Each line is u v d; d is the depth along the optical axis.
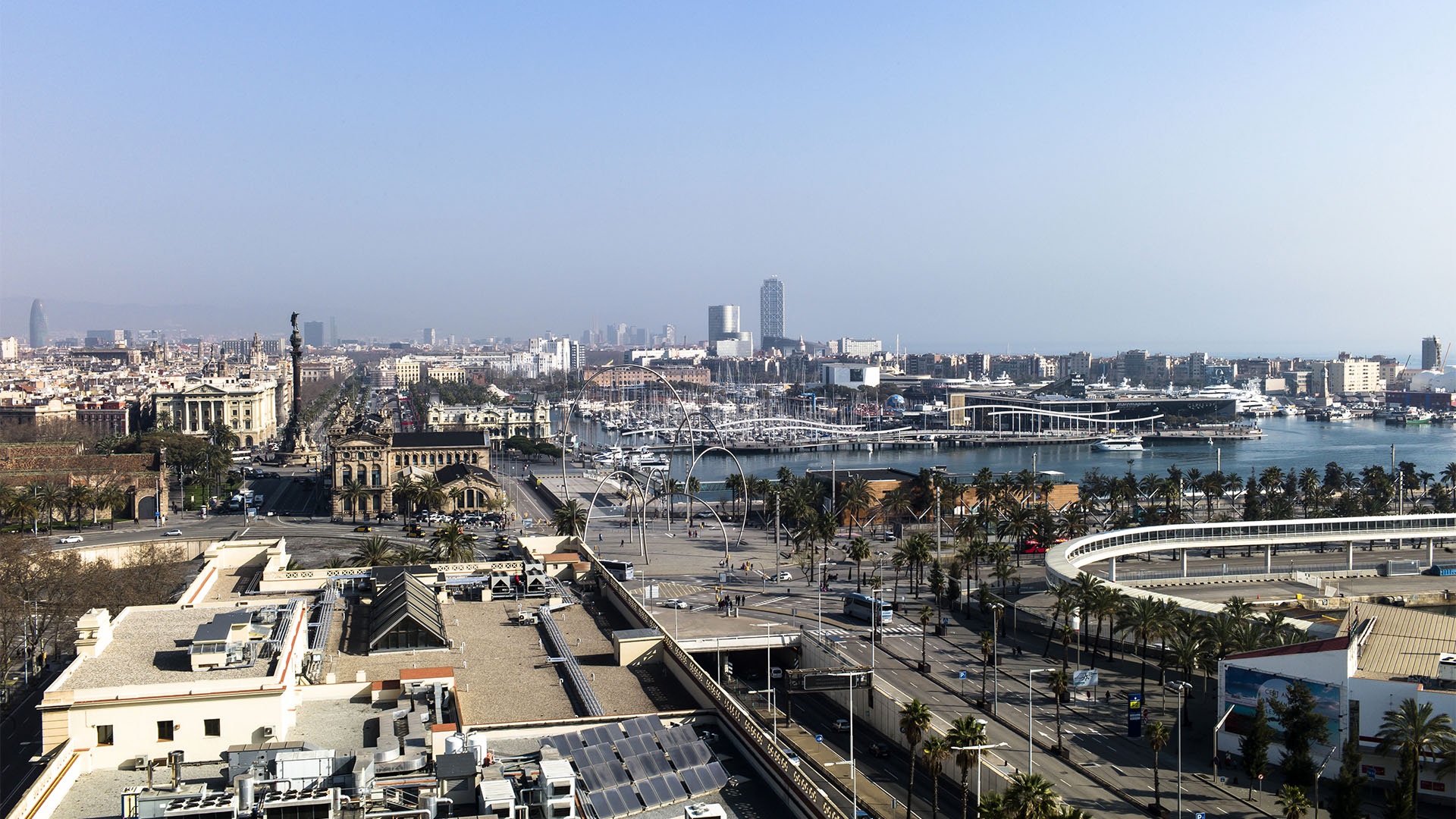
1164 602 166.75
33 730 136.25
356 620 131.12
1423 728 115.44
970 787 121.75
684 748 81.50
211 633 87.62
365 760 69.19
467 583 150.50
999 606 199.50
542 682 107.12
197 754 79.44
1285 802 108.19
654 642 115.69
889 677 168.25
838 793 121.25
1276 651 132.25
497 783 66.94
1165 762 132.75
